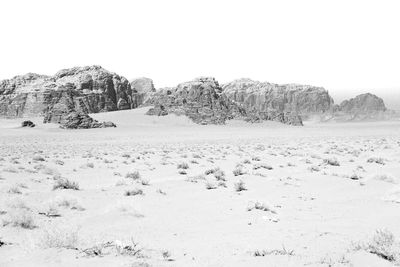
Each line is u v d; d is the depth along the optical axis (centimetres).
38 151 5375
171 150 5581
